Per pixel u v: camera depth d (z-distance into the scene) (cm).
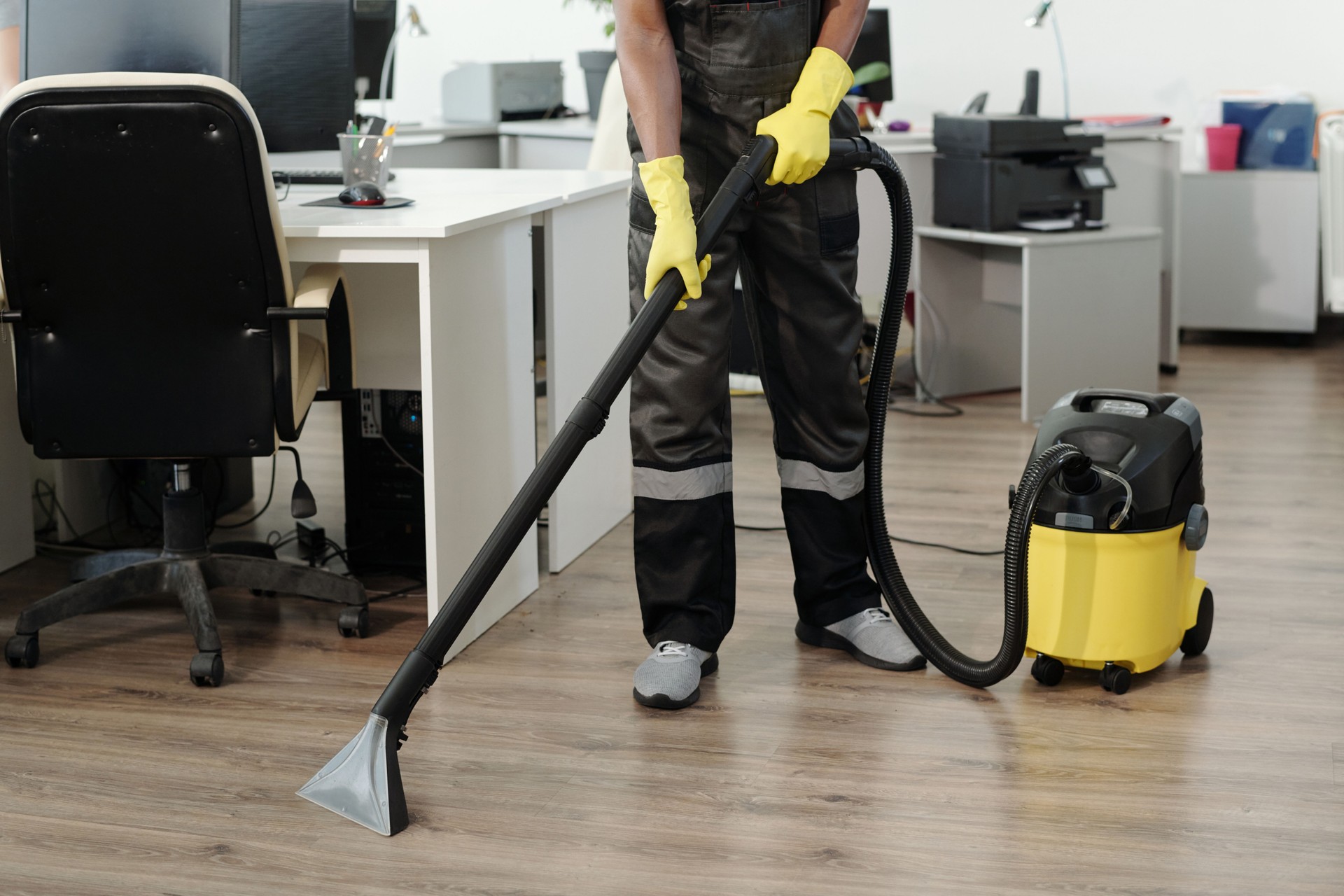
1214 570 250
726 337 191
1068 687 197
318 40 269
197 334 197
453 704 193
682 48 182
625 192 279
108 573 215
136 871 148
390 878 147
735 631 222
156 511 286
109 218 187
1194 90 542
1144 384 406
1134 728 183
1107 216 451
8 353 255
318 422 383
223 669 204
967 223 402
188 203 187
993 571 251
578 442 161
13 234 188
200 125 181
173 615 231
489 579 162
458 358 212
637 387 193
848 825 157
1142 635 191
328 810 162
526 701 194
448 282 207
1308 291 497
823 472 203
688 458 192
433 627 163
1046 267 383
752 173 172
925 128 516
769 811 161
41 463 281
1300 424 376
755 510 297
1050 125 394
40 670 207
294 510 231
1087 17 552
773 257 191
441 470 207
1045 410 392
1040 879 145
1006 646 186
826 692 196
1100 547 188
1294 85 528
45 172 183
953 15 570
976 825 157
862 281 419
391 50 463
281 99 268
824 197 188
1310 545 265
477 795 166
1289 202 494
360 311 239
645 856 151
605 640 219
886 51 494
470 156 484
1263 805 161
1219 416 387
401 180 274
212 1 237
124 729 185
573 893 144
